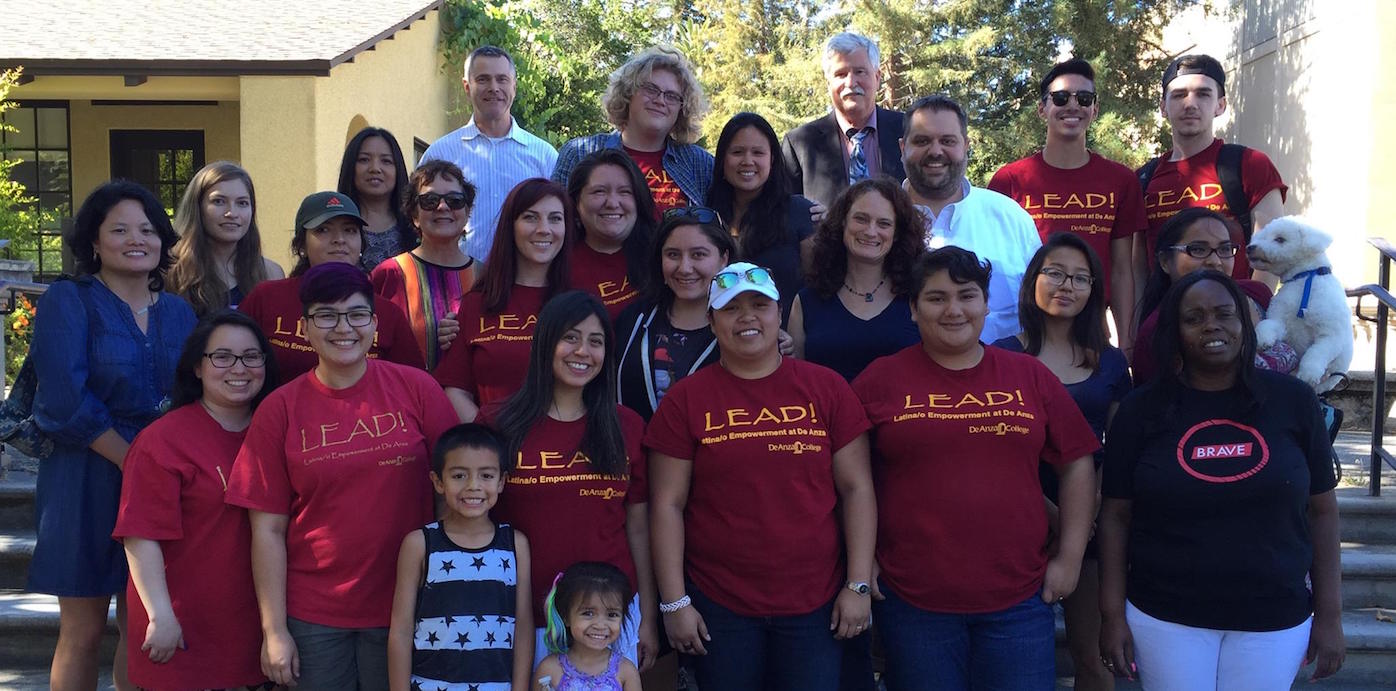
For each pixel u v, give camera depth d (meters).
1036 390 3.49
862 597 3.40
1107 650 3.56
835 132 5.48
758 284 3.36
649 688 3.86
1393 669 4.63
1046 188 5.13
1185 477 3.30
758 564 3.38
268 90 10.05
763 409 3.43
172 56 9.91
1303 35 13.52
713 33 29.12
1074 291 3.79
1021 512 3.40
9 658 4.68
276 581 3.30
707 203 4.64
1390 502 5.38
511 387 3.92
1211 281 3.33
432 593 3.23
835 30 23.08
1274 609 3.27
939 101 4.38
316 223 4.23
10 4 11.73
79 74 9.88
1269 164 5.16
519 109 15.41
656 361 3.84
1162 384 3.42
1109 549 3.55
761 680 3.49
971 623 3.41
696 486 3.48
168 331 3.78
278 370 3.62
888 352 3.87
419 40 13.23
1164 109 5.45
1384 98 11.46
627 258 4.25
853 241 3.86
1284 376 3.40
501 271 3.96
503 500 3.45
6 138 13.05
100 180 13.14
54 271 13.04
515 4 15.66
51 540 3.60
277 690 3.54
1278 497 3.25
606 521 3.45
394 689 3.25
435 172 4.43
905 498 3.44
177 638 3.32
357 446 3.33
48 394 3.54
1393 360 9.85
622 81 4.90
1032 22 20.59
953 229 4.40
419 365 4.04
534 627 3.41
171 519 3.33
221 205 4.19
